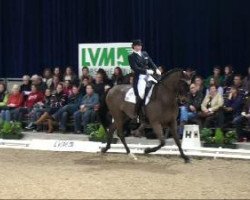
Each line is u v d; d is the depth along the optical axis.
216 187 8.77
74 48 17.84
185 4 16.06
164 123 10.97
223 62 15.66
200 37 15.91
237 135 12.77
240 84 13.78
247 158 11.42
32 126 15.72
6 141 14.10
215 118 13.18
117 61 15.23
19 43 18.80
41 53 18.55
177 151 12.09
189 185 8.93
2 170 10.53
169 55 16.39
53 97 15.61
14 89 16.30
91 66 15.62
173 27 16.23
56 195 8.26
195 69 16.02
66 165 11.09
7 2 18.83
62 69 18.09
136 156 12.13
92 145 12.94
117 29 17.11
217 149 11.83
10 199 8.03
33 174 10.05
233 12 15.48
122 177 9.66
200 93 13.59
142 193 8.37
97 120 14.50
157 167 10.69
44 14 18.28
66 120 15.08
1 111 16.34
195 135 12.41
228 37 15.56
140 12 16.67
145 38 16.67
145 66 11.23
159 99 10.81
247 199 7.96
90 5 17.52
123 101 11.53
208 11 15.75
